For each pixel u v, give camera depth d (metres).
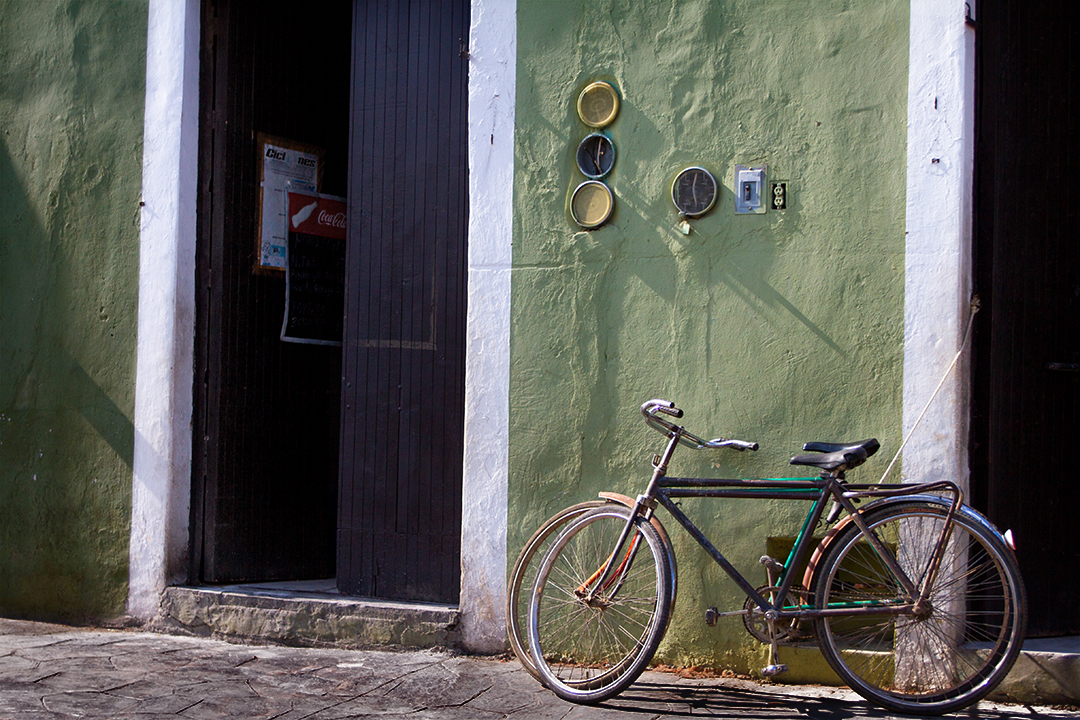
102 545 4.97
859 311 3.74
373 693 3.67
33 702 3.52
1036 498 3.84
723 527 3.87
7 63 5.33
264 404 5.13
